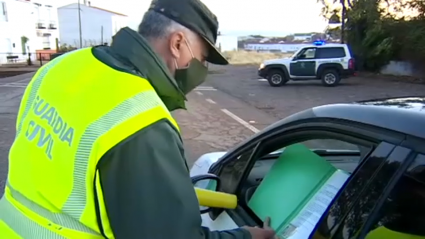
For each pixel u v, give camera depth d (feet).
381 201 3.60
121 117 3.26
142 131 3.21
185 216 3.25
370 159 3.91
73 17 181.37
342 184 4.42
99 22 182.39
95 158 3.18
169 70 4.03
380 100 5.13
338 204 4.10
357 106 4.63
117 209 3.14
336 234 3.94
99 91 3.44
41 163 3.55
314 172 4.95
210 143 22.00
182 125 26.96
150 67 3.66
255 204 5.55
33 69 89.97
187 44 3.96
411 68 63.52
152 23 3.93
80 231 3.39
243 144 6.72
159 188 3.16
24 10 140.26
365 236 3.61
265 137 6.09
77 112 3.40
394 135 3.78
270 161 6.44
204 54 4.17
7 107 33.86
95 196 3.23
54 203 3.47
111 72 3.55
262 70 54.90
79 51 4.01
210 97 42.68
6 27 127.95
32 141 3.67
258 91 48.67
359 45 70.95
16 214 3.77
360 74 69.00
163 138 3.29
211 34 4.09
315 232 4.24
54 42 167.32
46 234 3.49
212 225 6.12
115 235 3.20
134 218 3.12
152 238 3.14
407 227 3.60
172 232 3.18
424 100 4.97
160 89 3.71
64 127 3.42
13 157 3.90
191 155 19.45
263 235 4.29
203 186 7.27
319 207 4.45
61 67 3.87
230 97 42.83
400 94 43.32
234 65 103.09
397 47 64.75
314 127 4.96
